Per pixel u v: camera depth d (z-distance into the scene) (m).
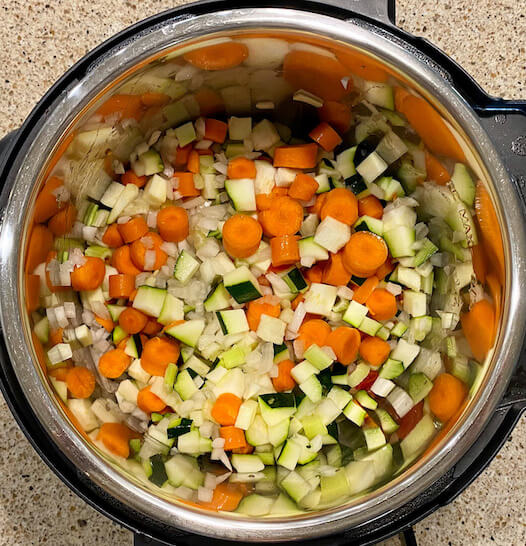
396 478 0.52
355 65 0.52
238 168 0.59
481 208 0.53
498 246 0.52
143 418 0.58
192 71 0.53
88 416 0.55
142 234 0.59
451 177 0.54
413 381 0.58
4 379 0.52
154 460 0.56
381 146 0.58
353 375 0.59
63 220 0.55
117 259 0.59
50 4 0.62
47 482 0.60
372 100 0.54
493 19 0.63
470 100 0.52
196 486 0.55
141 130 0.57
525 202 0.52
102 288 0.59
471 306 0.54
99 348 0.58
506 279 0.51
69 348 0.55
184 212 0.60
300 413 0.58
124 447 0.55
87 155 0.54
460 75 0.52
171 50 0.50
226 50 0.52
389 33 0.52
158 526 0.53
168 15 0.51
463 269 0.56
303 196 0.59
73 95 0.50
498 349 0.51
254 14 0.50
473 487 0.61
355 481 0.55
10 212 0.50
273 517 0.52
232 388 0.58
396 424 0.57
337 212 0.59
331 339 0.59
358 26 0.51
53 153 0.51
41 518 0.60
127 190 0.59
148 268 0.59
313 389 0.58
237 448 0.58
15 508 0.60
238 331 0.59
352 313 0.59
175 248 0.60
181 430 0.57
